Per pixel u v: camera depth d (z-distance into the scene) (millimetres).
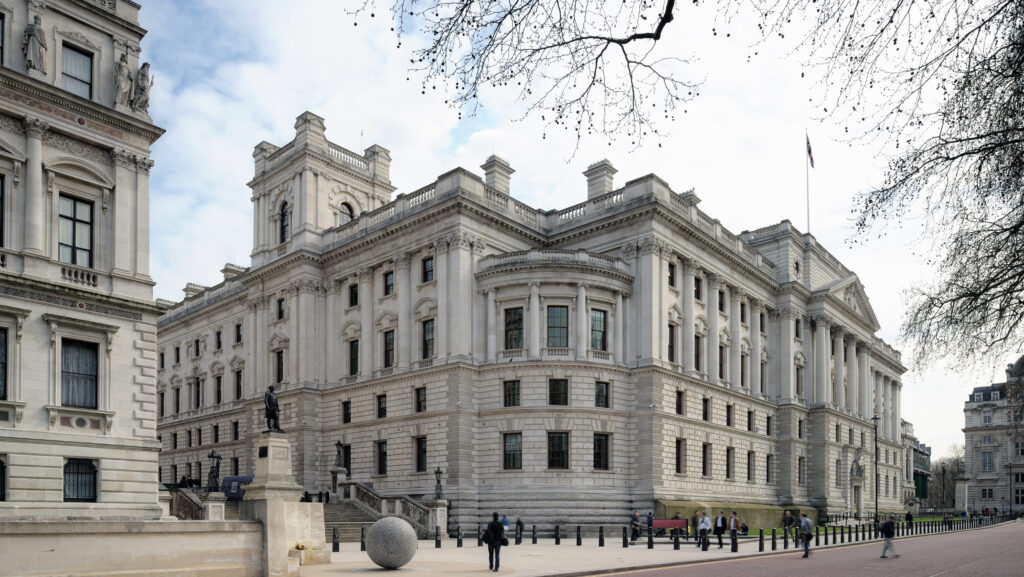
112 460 38656
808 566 36156
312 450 72750
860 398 101625
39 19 38906
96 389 39156
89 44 41125
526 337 63250
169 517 43375
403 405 66875
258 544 25641
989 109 13055
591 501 60531
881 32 11117
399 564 31703
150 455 40219
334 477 65750
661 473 63375
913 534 69625
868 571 33625
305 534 34500
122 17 42531
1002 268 15625
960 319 16391
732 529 44562
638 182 68000
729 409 75250
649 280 65688
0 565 20047
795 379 85875
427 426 64375
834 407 91688
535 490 60250
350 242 73312
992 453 164250
